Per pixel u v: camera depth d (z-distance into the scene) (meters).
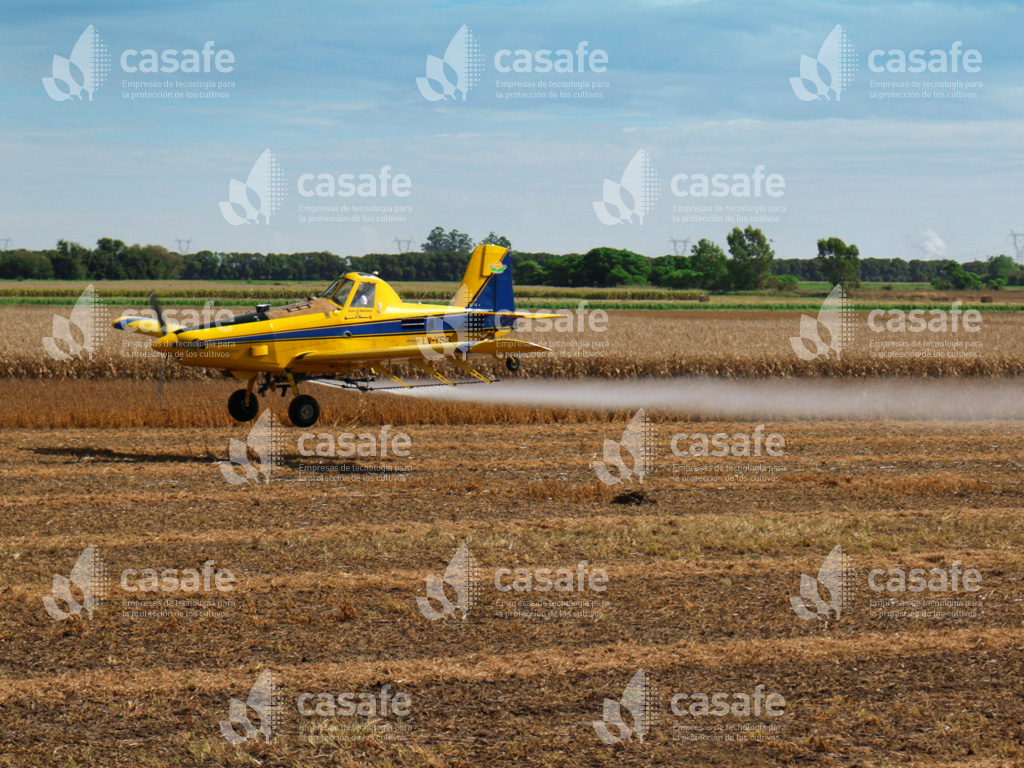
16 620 6.06
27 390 17.38
